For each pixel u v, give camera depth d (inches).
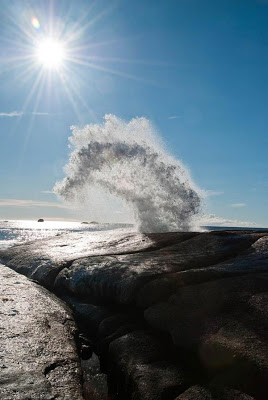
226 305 196.7
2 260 448.1
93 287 271.3
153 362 173.8
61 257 358.3
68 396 138.4
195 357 170.1
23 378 144.5
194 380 156.9
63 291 305.0
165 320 200.1
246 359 150.6
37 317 216.8
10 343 173.9
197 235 367.9
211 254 291.6
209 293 211.3
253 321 176.7
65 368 162.7
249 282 215.2
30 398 131.3
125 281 246.8
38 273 336.8
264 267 246.8
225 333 171.8
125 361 178.9
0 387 134.6
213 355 161.8
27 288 281.6
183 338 179.8
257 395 140.0
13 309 223.8
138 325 217.2
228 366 154.5
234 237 333.4
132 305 241.0
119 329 214.4
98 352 211.0
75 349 188.4
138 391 153.5
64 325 218.2
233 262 266.7
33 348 173.9
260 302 190.5
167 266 265.1
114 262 293.7
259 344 157.8
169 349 185.2
